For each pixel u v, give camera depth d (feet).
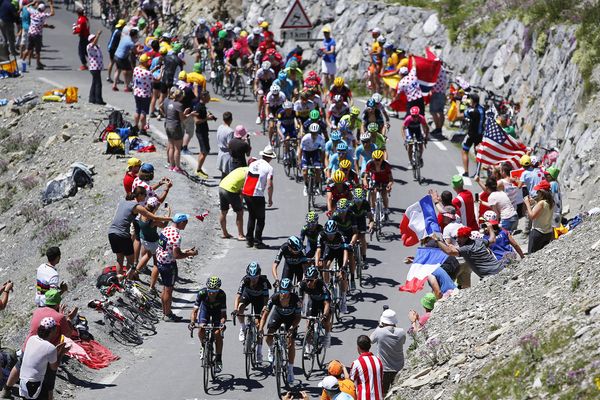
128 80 279.28
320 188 193.67
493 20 259.39
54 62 318.45
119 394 123.24
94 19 394.11
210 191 204.85
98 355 131.95
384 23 296.51
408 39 287.48
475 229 161.89
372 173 175.63
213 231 182.39
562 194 190.08
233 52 275.80
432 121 251.19
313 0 322.14
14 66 298.15
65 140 238.07
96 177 215.31
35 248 203.10
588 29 210.59
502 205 160.86
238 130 186.80
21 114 264.31
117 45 282.15
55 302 117.50
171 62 248.93
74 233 200.34
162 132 241.35
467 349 112.47
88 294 153.89
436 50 276.82
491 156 199.72
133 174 167.32
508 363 99.35
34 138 246.88
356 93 294.25
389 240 175.83
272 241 177.58
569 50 213.87
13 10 307.17
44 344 111.55
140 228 152.97
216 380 127.65
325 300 128.77
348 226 150.30
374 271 161.99
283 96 219.00
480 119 205.77
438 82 238.48
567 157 196.75
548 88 219.82
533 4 243.40
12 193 231.30
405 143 207.41
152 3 345.31
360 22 303.89
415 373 114.73
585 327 96.58
